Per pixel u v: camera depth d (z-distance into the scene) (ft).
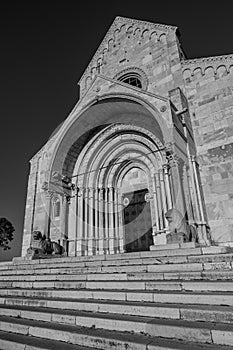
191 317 12.65
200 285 15.23
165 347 10.44
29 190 52.70
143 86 50.88
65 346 12.37
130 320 13.10
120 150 47.93
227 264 17.25
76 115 44.16
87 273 22.15
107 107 43.19
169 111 35.37
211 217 35.53
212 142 39.34
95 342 12.21
